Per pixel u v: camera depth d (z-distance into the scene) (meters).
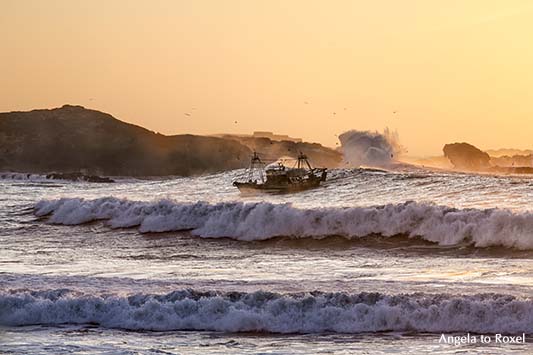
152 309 64.69
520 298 63.88
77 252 119.50
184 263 104.19
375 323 62.78
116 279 77.06
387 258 105.31
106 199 152.12
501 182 172.88
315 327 62.72
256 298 65.44
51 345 57.84
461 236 113.31
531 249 106.88
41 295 67.88
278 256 110.88
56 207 158.38
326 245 119.44
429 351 55.94
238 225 129.00
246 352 55.94
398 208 120.88
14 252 119.81
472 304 62.91
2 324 64.44
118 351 56.12
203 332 62.06
